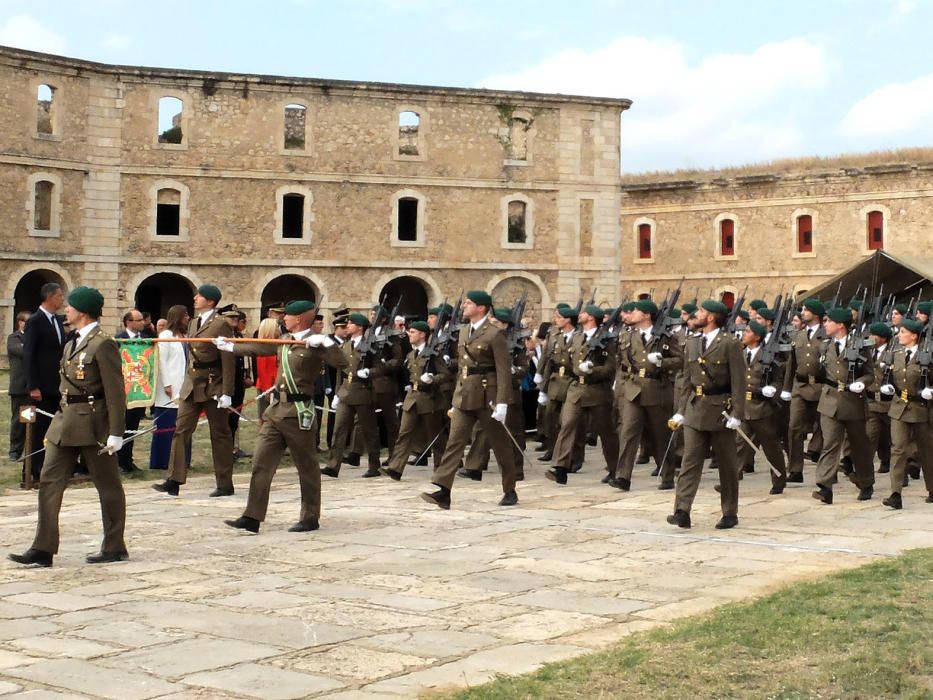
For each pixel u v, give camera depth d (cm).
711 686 580
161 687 600
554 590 834
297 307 1068
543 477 1505
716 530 1097
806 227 4466
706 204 4641
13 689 595
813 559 949
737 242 4572
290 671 630
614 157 4038
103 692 591
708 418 1101
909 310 1880
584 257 4009
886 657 620
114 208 3597
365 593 822
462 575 884
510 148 3950
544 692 577
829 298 2480
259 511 1070
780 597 771
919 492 1378
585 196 4012
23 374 1538
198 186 3675
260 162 3722
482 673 626
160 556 955
